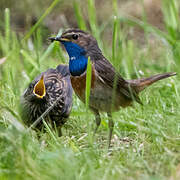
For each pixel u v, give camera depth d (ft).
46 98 35.96
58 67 41.37
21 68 50.65
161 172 28.43
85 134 36.19
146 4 69.05
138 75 44.78
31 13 69.97
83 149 32.83
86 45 37.14
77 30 37.42
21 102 36.55
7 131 31.58
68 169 26.94
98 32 55.21
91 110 38.47
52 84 37.99
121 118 39.42
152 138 34.40
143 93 41.78
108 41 64.44
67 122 40.27
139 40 62.69
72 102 39.34
